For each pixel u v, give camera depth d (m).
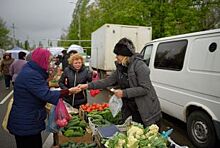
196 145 5.46
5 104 9.88
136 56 3.73
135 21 15.80
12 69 10.23
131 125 3.43
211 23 14.91
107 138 3.44
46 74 3.37
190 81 5.48
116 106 3.99
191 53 5.56
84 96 5.68
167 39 6.79
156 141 2.92
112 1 24.66
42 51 3.30
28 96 3.29
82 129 4.45
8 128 3.45
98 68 15.59
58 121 4.25
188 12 14.09
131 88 3.66
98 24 27.56
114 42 13.16
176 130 6.59
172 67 6.26
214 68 4.82
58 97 3.42
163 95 6.62
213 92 4.84
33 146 3.50
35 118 3.35
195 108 5.50
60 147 4.10
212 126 5.04
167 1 14.82
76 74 5.43
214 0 14.34
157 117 3.79
